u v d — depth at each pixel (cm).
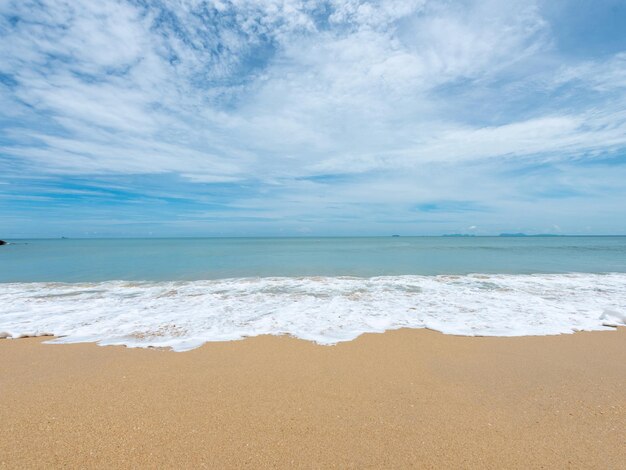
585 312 992
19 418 420
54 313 986
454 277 1669
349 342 733
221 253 3722
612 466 341
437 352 673
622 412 443
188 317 938
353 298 1183
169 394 488
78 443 371
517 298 1181
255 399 475
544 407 457
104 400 468
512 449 367
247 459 348
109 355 653
